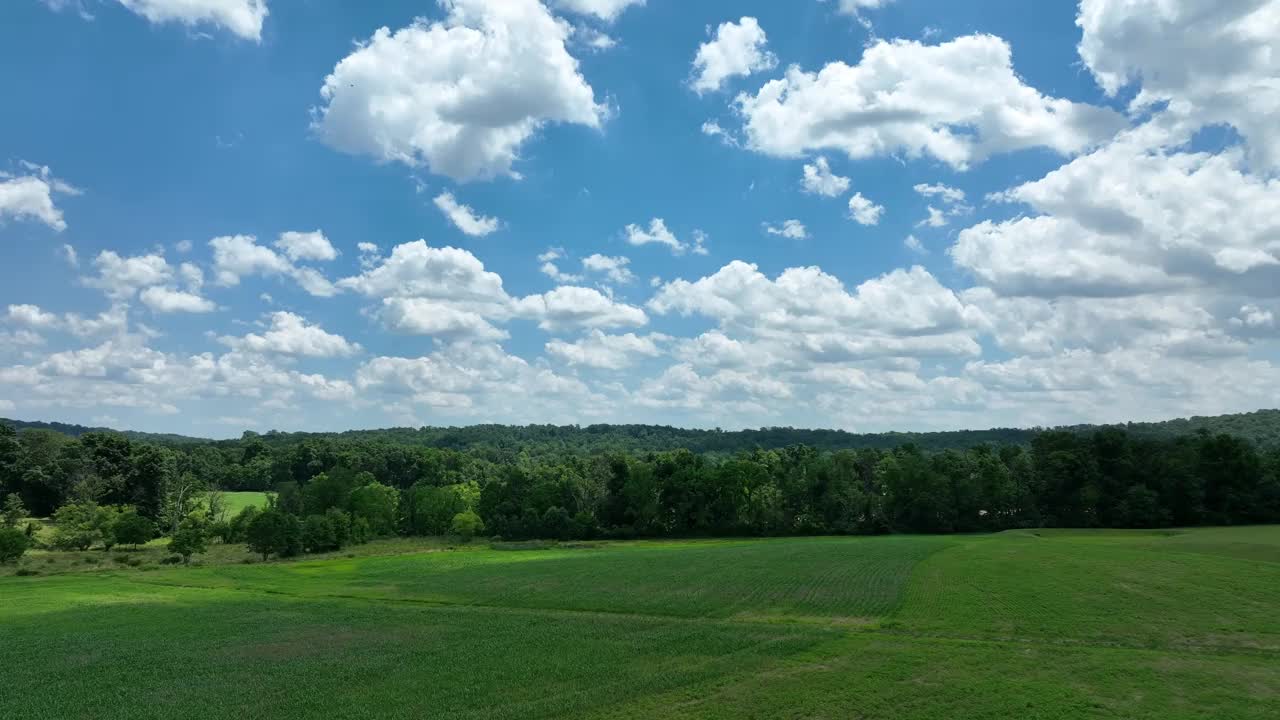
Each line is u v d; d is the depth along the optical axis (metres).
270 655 41.00
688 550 97.19
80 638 46.78
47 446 151.50
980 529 126.19
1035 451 129.12
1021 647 37.50
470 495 155.50
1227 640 38.28
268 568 91.25
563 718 28.69
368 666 37.59
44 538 122.31
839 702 29.00
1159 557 67.56
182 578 81.19
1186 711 26.91
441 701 31.44
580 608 54.84
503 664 37.19
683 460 142.12
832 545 94.50
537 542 125.56
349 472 157.38
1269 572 57.66
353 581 75.38
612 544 121.50
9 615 56.59
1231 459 117.62
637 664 36.25
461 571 81.50
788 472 140.88
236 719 30.02
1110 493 120.75
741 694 30.39
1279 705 27.39
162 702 32.50
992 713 27.27
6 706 32.31
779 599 54.31
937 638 40.28
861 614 47.66
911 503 126.12
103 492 142.25
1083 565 63.19
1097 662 33.78
